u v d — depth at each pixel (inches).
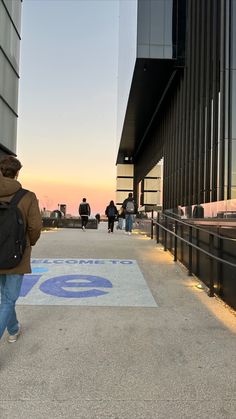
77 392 140.6
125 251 460.8
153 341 190.2
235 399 137.6
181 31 964.6
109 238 623.5
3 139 836.0
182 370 159.5
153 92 1179.9
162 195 1294.3
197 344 187.0
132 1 1100.5
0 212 155.7
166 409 130.6
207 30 781.9
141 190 2208.4
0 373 154.5
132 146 2198.6
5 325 160.1
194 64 877.2
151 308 244.1
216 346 184.9
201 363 166.4
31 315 227.8
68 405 132.0
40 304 249.8
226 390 143.9
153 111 1398.9
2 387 143.5
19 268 159.6
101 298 264.8
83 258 409.7
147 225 705.0
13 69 911.7
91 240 583.5
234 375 155.9
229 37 676.7
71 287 292.2
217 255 269.6
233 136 671.1
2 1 795.4
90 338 193.0
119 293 277.9
